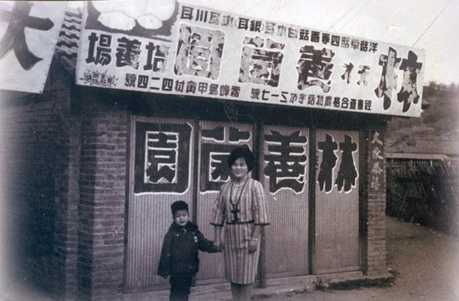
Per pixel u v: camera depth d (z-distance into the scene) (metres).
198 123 7.45
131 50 6.26
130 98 6.90
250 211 5.90
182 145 7.33
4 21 5.62
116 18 6.09
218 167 7.61
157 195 7.14
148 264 7.05
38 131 7.65
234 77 7.04
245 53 7.05
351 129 8.87
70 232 6.89
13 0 5.61
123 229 6.83
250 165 6.06
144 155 7.07
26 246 7.87
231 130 7.74
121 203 6.82
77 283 6.91
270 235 8.02
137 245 6.99
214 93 6.95
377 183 9.02
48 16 5.79
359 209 8.96
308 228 8.42
